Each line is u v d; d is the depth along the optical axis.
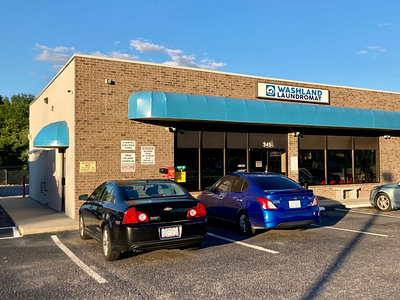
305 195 9.23
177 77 14.36
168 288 5.57
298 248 8.08
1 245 8.80
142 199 7.16
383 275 6.11
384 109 19.61
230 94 15.48
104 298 5.20
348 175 18.81
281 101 16.56
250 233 9.38
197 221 7.17
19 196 22.92
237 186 10.17
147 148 13.64
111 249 6.89
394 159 20.09
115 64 13.19
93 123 12.70
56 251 8.09
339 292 5.32
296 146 17.11
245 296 5.20
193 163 14.74
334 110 16.66
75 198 12.31
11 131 50.44
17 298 5.24
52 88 16.31
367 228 10.50
